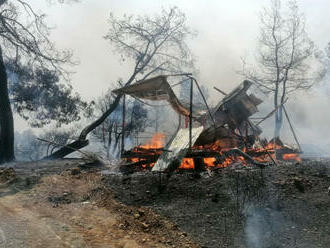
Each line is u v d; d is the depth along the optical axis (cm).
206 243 641
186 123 1581
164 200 906
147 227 712
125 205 877
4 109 2419
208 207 830
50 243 625
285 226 716
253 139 1594
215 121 1505
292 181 980
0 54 2469
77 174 1310
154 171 1127
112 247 614
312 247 620
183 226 725
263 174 1065
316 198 871
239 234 680
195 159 1204
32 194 1012
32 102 2944
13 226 716
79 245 618
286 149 1775
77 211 842
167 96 1461
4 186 1138
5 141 2377
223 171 1131
